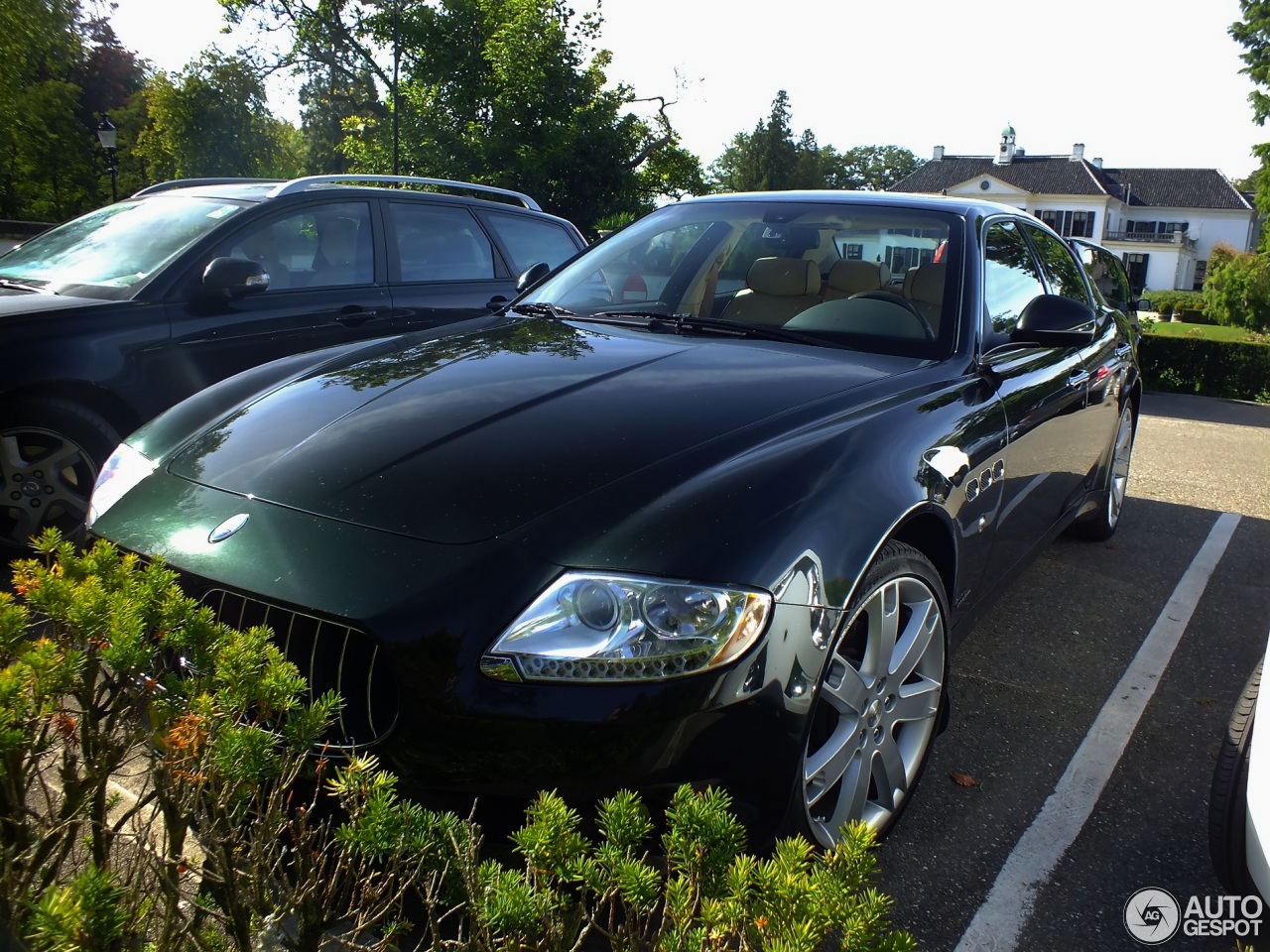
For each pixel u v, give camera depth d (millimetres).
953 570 2615
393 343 3094
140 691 1592
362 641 1869
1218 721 3205
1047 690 3375
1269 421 11820
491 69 22438
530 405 2424
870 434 2359
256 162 36625
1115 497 5148
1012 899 2254
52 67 38625
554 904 1239
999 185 76625
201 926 1448
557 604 1813
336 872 1466
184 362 4230
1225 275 40125
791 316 3225
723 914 1165
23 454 3859
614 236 3961
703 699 1795
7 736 1338
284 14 30953
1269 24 34656
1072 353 3801
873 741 2303
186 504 2217
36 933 1155
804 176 72750
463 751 1763
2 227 14898
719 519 1947
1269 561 4988
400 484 2094
